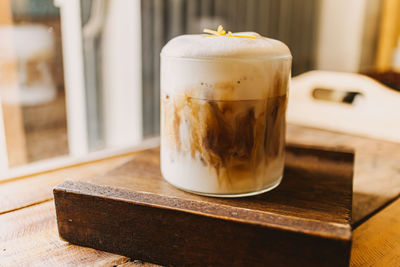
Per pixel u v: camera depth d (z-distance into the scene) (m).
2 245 0.26
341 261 0.22
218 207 0.24
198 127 0.27
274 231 0.22
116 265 0.25
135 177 0.31
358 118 0.50
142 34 0.79
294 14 1.12
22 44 0.74
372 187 0.34
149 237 0.25
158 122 0.88
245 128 0.26
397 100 0.48
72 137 0.86
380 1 1.11
